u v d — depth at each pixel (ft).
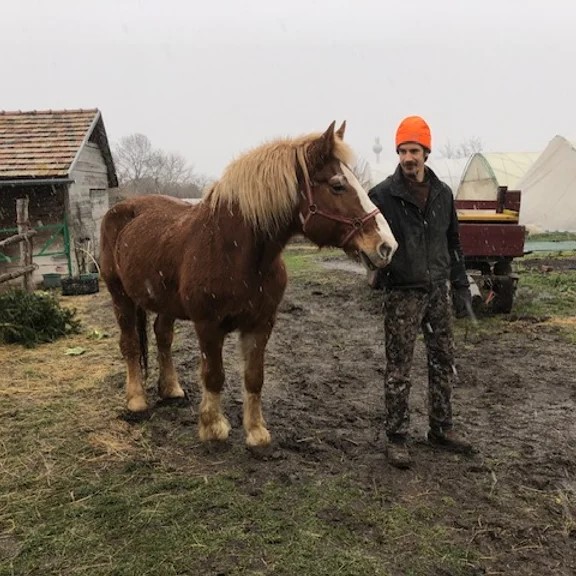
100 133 46.80
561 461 11.73
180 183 167.84
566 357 19.03
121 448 12.39
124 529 9.39
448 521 9.61
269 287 11.21
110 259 14.61
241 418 13.97
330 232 10.14
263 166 10.25
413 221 10.97
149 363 18.65
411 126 10.69
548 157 59.88
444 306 11.52
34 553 8.86
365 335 22.56
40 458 11.95
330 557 8.59
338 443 12.50
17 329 21.21
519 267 39.14
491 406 14.87
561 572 8.41
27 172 37.88
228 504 10.04
